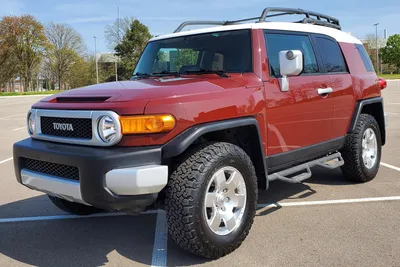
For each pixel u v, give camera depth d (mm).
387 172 6176
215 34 4223
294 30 4465
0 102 33844
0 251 3662
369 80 5574
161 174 2980
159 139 3043
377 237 3682
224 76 3844
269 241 3664
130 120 2990
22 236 4016
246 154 3508
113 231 4109
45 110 3492
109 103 3105
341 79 4941
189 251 3195
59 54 64562
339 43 5234
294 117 4137
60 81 66375
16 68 59781
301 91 4219
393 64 73375
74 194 3088
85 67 67312
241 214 3469
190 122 3135
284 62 3668
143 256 3482
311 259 3277
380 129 5992
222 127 3303
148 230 4113
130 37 59750
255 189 3564
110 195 2934
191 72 4152
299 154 4285
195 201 3062
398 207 4508
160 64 4570
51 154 3217
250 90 3650
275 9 4508
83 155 3006
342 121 5008
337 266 3143
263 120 3766
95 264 3355
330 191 5215
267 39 4070
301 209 4539
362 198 4875
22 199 5312
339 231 3854
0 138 11695
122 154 2947
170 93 3156
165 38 4711
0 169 7305
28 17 58062
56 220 4480
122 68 60531
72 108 3262
